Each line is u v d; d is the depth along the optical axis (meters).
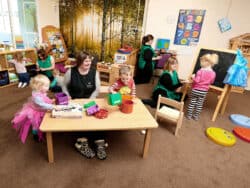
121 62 3.47
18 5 3.50
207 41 3.96
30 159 1.63
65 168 1.56
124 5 3.89
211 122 2.50
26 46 3.81
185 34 4.00
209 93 3.58
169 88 2.70
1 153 1.67
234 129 2.29
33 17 3.77
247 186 1.52
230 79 2.33
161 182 1.49
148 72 3.83
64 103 1.64
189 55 4.12
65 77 1.97
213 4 3.69
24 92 3.00
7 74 3.21
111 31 4.14
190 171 1.63
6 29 3.50
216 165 1.72
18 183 1.40
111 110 1.64
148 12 3.95
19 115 1.69
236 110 2.94
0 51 3.03
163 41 4.10
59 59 4.05
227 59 2.55
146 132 1.60
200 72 2.33
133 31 4.07
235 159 1.82
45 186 1.39
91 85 2.00
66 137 1.94
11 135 1.92
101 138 1.95
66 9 4.19
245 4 3.57
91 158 1.68
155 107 2.75
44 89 1.67
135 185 1.45
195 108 2.53
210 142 2.05
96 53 4.39
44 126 1.35
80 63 1.86
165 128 2.26
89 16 4.13
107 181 1.46
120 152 1.79
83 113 1.56
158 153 1.81
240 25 3.72
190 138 2.10
